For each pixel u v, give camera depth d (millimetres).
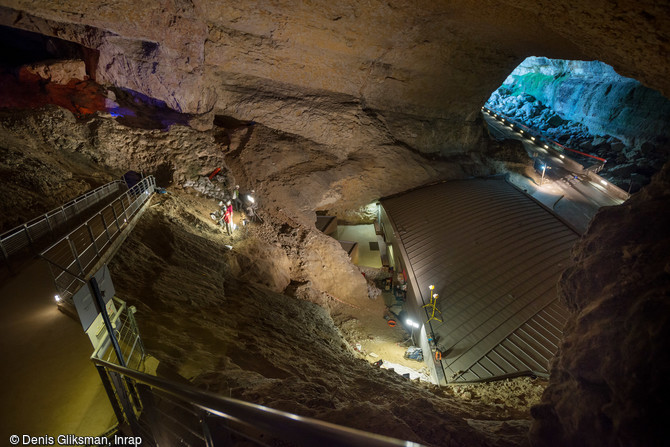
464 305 16156
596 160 40906
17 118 16047
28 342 6355
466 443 5207
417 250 20438
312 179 23203
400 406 6312
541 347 13516
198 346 7695
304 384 6910
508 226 21750
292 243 19953
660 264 3990
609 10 6105
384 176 26625
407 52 22562
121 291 8594
